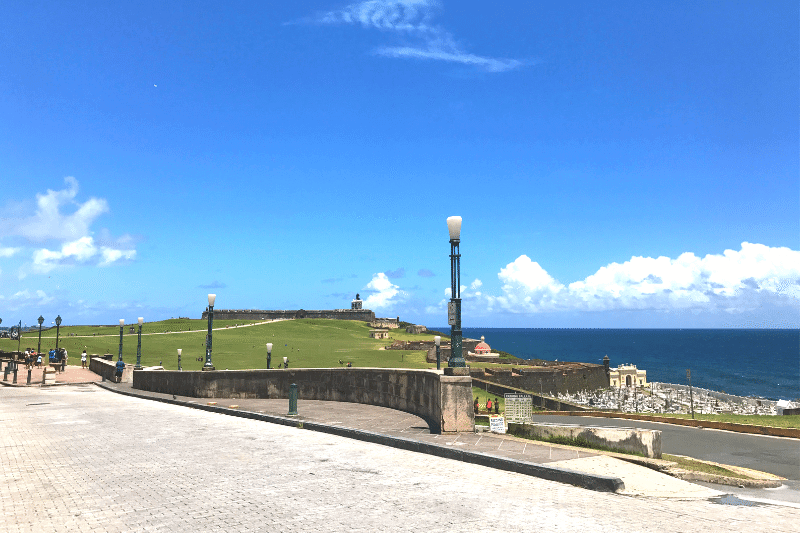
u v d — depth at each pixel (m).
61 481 9.09
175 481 8.99
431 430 13.53
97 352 95.69
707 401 89.25
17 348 88.31
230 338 133.38
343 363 96.44
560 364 105.44
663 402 84.25
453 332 13.81
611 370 107.94
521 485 8.72
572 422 24.50
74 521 6.94
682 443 17.19
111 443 12.88
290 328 169.25
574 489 8.51
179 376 27.03
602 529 6.51
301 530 6.52
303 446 12.27
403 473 9.53
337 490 8.37
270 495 8.09
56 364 46.72
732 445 16.75
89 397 27.91
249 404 20.95
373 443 12.64
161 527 6.68
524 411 13.48
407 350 120.50
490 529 6.52
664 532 6.44
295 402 16.91
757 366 185.25
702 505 7.79
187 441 13.05
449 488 8.48
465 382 13.30
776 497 9.24
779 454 15.14
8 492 8.40
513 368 89.69
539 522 6.78
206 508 7.44
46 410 21.11
